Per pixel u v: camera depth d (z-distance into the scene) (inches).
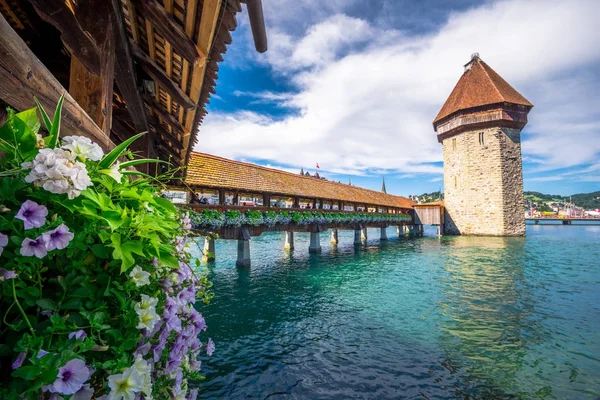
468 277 500.4
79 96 105.7
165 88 176.6
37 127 41.8
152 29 136.3
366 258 716.7
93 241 40.5
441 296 383.2
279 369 198.4
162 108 222.7
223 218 477.1
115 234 39.9
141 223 43.3
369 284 449.7
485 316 304.7
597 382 182.5
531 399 166.9
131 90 178.4
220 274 509.7
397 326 277.3
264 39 106.8
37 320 34.5
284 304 348.2
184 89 177.2
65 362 31.1
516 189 1317.7
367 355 219.1
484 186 1338.6
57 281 35.9
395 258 719.1
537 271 550.9
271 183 671.8
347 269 573.0
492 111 1305.4
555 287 426.9
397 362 208.4
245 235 542.6
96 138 97.3
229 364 204.8
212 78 156.3
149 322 41.9
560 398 167.5
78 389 31.4
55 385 29.6
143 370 39.2
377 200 1216.8
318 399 166.1
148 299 43.3
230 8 99.0
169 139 277.0
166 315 46.6
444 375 191.8
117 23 124.4
